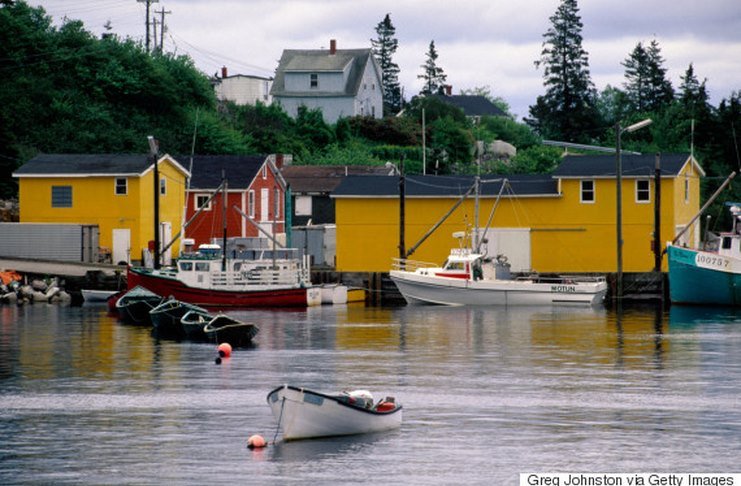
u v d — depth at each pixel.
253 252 170.50
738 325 141.62
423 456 73.00
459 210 188.12
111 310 163.75
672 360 111.44
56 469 70.75
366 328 139.25
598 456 73.50
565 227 185.12
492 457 73.00
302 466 70.75
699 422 82.88
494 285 168.62
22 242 183.88
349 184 192.88
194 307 135.38
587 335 131.62
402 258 180.38
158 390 95.00
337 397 78.25
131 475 69.44
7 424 82.56
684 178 187.88
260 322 145.88
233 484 67.56
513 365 108.50
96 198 193.75
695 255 162.38
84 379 100.69
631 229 183.25
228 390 94.88
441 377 101.44
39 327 141.00
